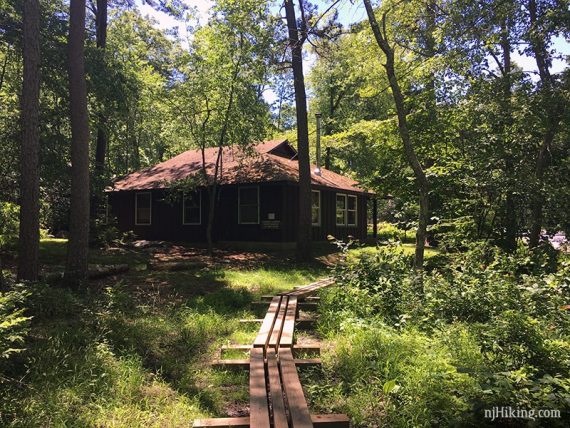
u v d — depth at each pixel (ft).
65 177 40.81
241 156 51.98
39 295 20.89
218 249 55.16
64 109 40.27
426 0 35.50
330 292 24.27
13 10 36.35
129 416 11.50
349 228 70.90
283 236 54.85
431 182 33.58
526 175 30.40
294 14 43.75
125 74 45.47
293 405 11.19
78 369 14.05
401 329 17.58
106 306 21.75
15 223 40.91
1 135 40.16
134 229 66.13
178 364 15.69
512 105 31.83
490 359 13.74
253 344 15.98
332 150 107.34
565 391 11.23
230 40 45.60
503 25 32.65
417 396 11.84
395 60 42.34
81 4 28.17
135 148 82.69
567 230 30.12
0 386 12.59
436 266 29.01
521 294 18.86
